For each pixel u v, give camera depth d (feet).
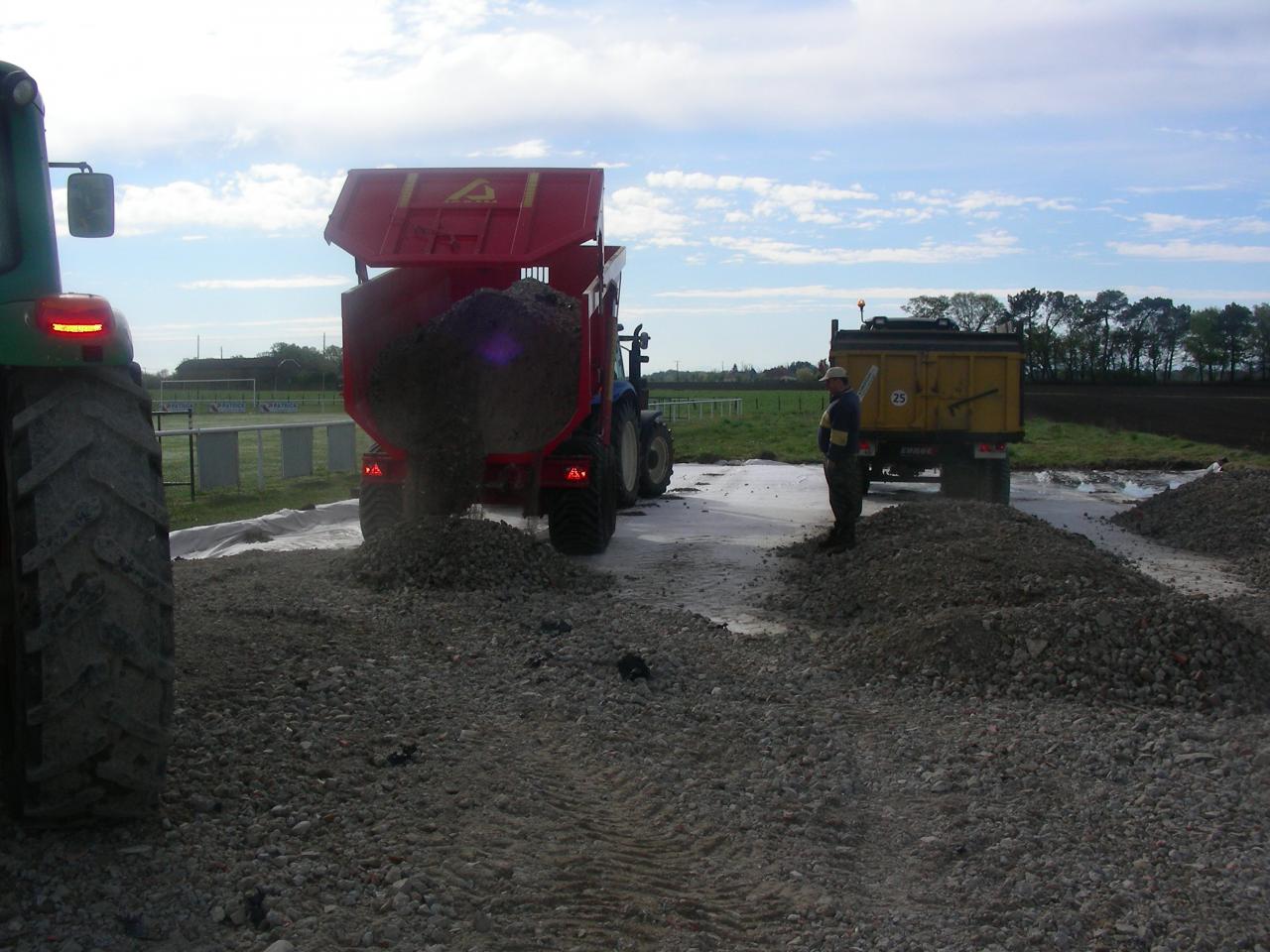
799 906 12.19
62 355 11.63
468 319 37.19
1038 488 64.08
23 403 11.87
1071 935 11.69
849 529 37.04
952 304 333.42
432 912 11.37
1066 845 14.02
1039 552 29.91
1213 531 42.01
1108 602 22.88
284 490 54.29
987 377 54.49
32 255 12.91
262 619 22.12
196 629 20.16
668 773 16.01
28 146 12.91
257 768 14.42
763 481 66.85
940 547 30.63
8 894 11.16
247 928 10.96
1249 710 19.90
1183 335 369.30
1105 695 20.70
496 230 38.19
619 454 47.37
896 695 21.16
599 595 31.01
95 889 11.33
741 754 17.19
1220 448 86.99
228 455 53.52
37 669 11.33
